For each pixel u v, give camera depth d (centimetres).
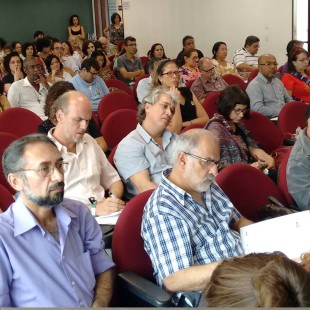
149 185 260
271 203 243
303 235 188
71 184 257
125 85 612
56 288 164
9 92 503
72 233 179
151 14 953
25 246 163
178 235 181
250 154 329
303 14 852
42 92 509
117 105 476
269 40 885
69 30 1098
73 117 251
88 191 260
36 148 166
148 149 269
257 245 185
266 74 497
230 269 92
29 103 503
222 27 917
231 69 729
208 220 196
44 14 1077
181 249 179
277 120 428
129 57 782
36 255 164
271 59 492
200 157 191
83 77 541
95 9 1136
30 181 165
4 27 1027
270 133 372
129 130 387
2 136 279
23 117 391
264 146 371
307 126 255
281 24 870
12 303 161
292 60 560
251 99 497
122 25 996
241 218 217
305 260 172
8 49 870
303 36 859
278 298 84
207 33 930
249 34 899
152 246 184
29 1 1052
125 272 186
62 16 1103
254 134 369
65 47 870
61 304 163
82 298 168
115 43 995
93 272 181
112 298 186
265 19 880
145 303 176
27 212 166
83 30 1106
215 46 729
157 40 962
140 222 195
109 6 1127
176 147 196
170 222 182
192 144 192
